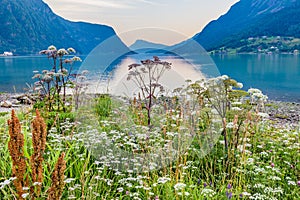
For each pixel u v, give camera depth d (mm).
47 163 3410
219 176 3781
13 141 2535
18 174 2562
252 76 31422
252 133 5148
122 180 3238
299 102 17141
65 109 7254
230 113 4375
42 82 7613
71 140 4219
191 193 3184
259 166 3912
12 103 11992
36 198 2701
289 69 40406
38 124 2564
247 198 3326
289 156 4711
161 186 3389
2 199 2844
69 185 3262
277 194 3477
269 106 14789
